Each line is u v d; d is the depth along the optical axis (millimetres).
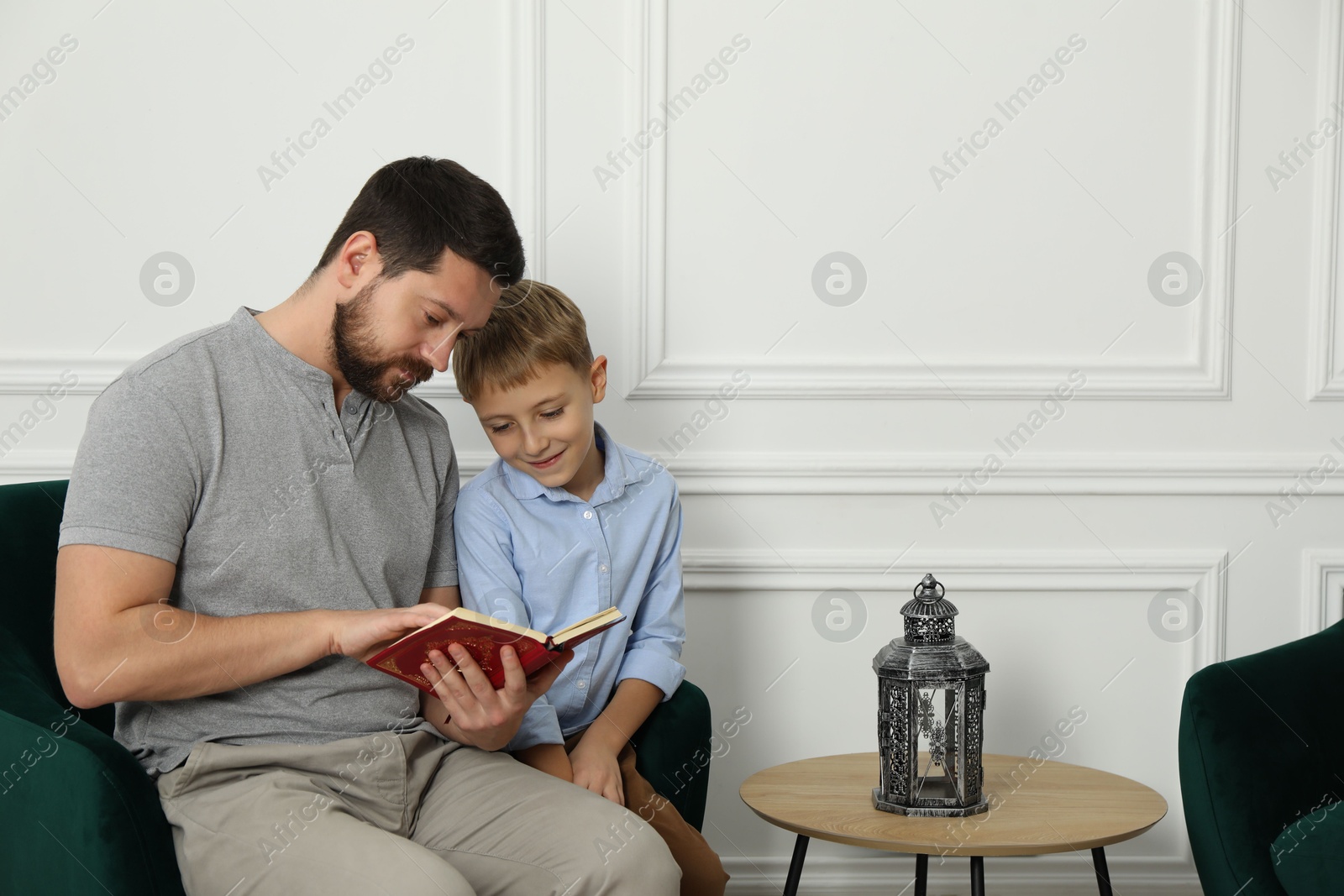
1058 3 1850
